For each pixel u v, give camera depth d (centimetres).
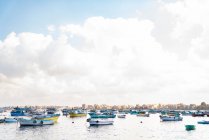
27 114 14875
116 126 10169
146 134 7512
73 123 11662
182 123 11950
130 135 7256
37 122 9581
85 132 7956
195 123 11738
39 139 6412
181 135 7256
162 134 7494
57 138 6594
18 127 9281
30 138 6562
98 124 10112
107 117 12388
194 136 7056
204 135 7244
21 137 6719
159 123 11994
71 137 6806
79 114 16950
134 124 11381
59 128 9106
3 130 8262
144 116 19450
